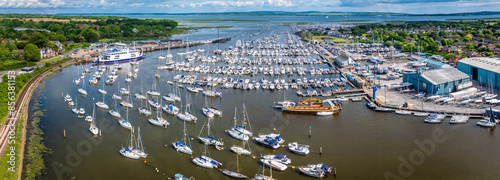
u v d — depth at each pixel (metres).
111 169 135.00
